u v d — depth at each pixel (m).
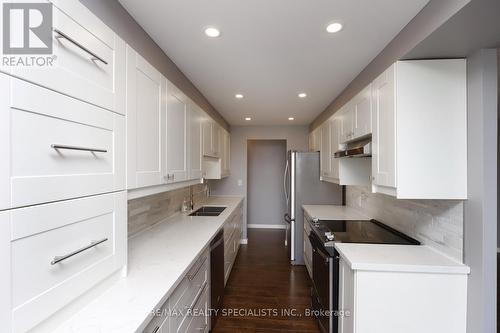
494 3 0.97
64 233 0.83
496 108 1.35
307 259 3.33
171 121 1.78
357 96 2.11
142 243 1.85
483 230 1.34
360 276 1.50
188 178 2.16
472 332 1.40
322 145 3.57
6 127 0.65
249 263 3.72
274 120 4.44
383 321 1.49
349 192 3.56
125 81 1.21
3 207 0.64
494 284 1.34
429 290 1.47
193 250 1.69
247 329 2.19
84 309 0.97
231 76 2.31
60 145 0.79
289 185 3.87
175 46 1.73
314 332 2.16
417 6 1.27
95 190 0.98
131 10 1.33
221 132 3.83
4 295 0.64
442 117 1.46
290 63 2.02
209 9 1.32
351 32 1.54
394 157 1.50
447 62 1.47
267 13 1.36
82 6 0.92
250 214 6.07
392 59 1.62
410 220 2.03
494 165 1.35
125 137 1.20
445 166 1.46
